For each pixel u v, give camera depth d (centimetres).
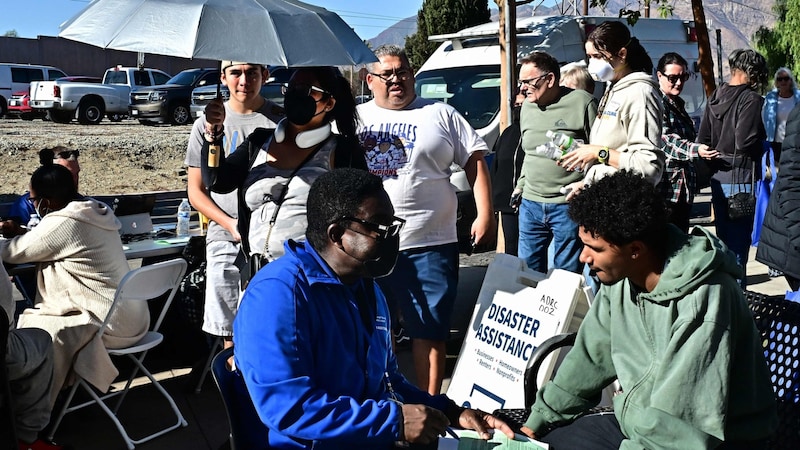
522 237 549
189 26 374
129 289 454
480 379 451
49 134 2166
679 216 482
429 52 3238
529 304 442
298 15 399
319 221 263
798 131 473
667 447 257
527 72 518
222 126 395
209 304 471
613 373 303
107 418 488
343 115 402
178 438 463
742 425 270
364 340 272
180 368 571
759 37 2173
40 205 471
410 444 276
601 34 441
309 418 249
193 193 455
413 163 450
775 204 493
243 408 268
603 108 445
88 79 3034
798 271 481
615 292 281
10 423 369
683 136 499
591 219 262
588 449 305
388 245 263
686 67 520
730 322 255
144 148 1867
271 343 250
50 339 422
